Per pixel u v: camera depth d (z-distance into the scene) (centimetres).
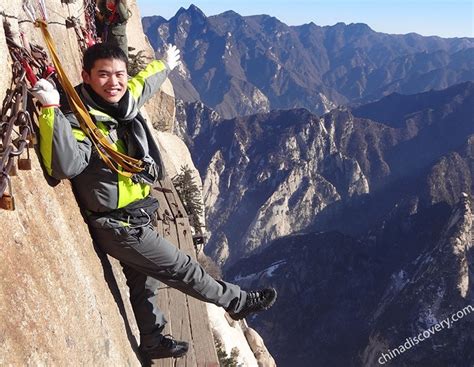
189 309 314
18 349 126
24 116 156
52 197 183
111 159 188
